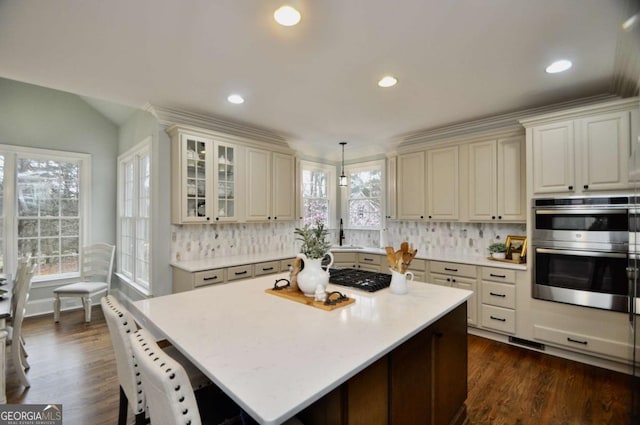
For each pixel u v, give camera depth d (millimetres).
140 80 2586
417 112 3359
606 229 2541
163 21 1795
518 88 2725
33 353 2965
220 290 2078
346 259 4582
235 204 3695
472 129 3725
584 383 2418
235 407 1317
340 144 4832
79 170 4473
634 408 1532
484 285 3262
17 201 4016
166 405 843
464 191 3662
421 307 1703
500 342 3195
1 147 3883
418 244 4402
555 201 2783
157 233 3338
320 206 5293
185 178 3281
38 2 1615
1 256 3900
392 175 4371
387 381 1309
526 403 2182
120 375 1529
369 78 2537
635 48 1629
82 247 4402
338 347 1207
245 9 1688
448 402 1811
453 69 2381
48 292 4199
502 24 1815
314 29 1870
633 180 1705
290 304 1758
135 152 3992
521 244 3332
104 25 1828
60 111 4297
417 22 1801
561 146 2770
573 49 2086
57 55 2174
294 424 1131
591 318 2641
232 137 3652
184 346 1215
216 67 2355
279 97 2953
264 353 1155
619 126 2506
